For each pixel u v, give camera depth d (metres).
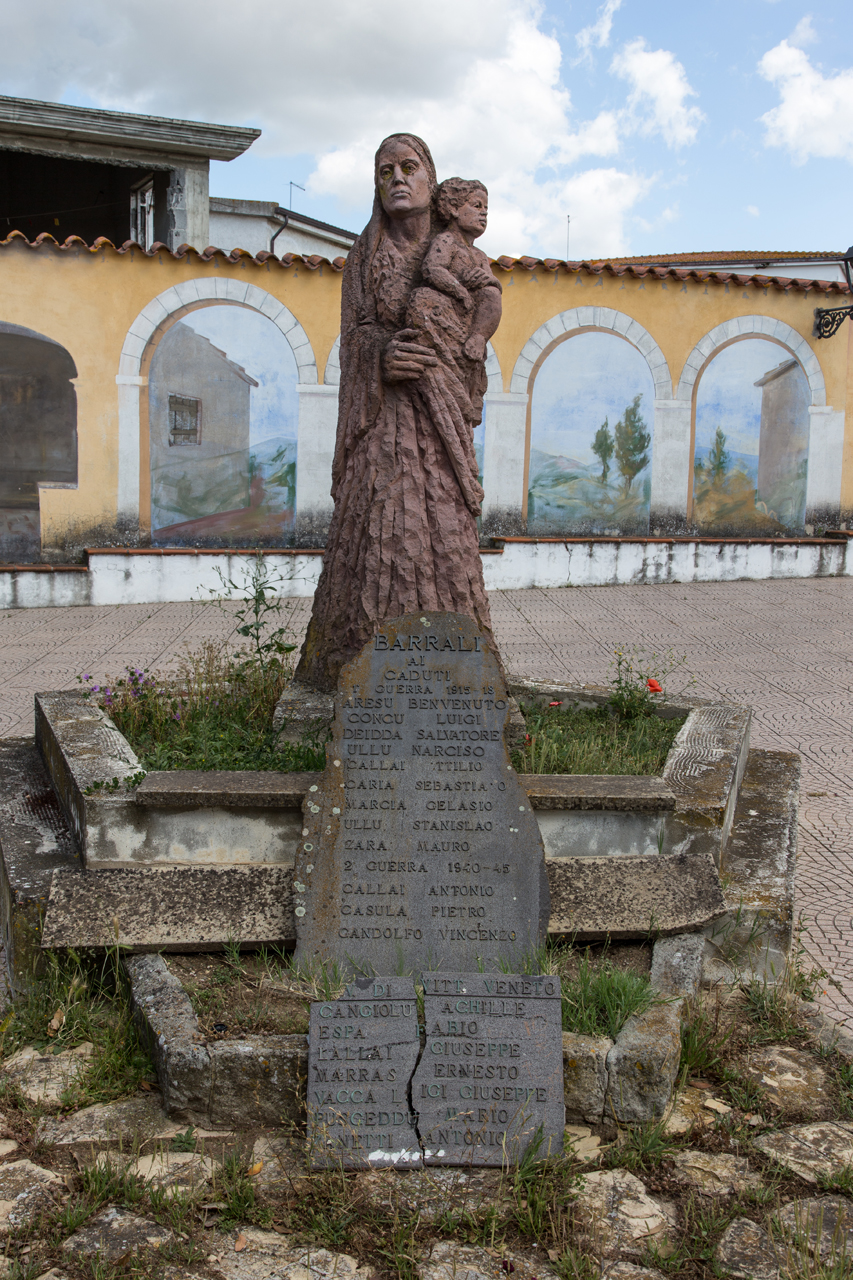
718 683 9.65
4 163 19.33
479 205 5.30
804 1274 2.71
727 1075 3.57
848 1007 4.22
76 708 5.91
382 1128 3.14
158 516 13.83
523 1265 2.79
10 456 13.23
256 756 5.11
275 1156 3.16
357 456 5.30
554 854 4.34
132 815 4.20
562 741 5.76
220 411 13.83
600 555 14.88
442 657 3.99
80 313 13.15
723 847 4.64
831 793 6.79
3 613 12.64
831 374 15.59
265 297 13.70
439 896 3.84
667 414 15.16
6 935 4.54
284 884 4.01
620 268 14.56
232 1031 3.44
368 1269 2.77
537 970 3.73
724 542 15.30
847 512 16.03
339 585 5.42
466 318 5.18
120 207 19.14
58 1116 3.35
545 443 14.91
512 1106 3.17
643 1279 2.75
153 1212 2.96
